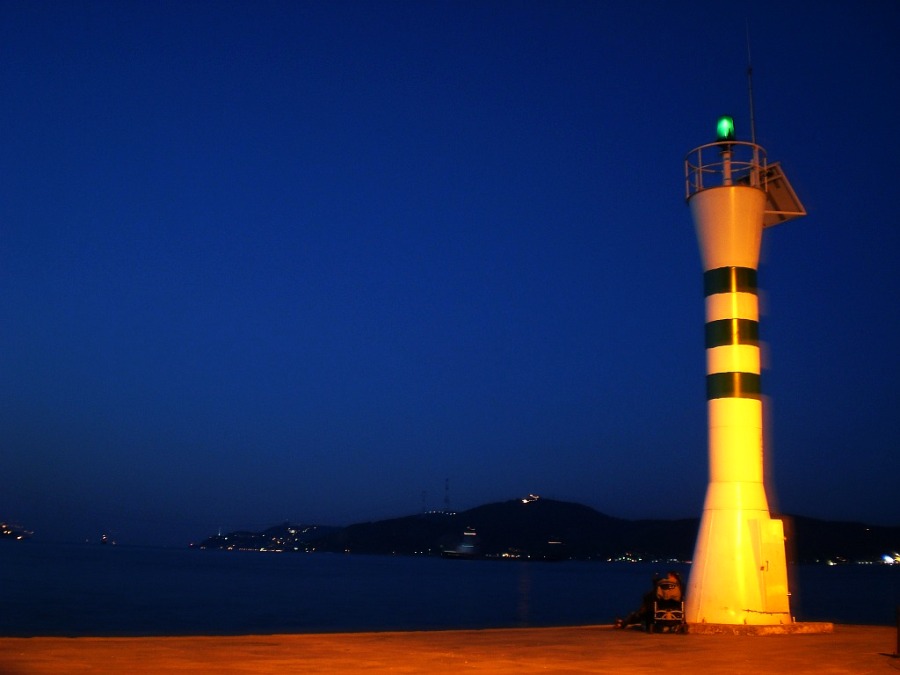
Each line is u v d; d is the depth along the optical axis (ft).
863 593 422.82
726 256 85.76
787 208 89.51
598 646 66.08
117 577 492.13
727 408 84.02
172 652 55.21
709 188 86.38
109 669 46.37
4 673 43.83
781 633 77.92
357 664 52.08
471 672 50.01
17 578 437.58
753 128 90.33
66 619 212.43
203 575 572.51
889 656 61.11
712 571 81.76
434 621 230.48
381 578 612.70
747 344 84.53
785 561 81.82
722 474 83.71
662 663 56.03
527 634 76.64
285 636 69.36
